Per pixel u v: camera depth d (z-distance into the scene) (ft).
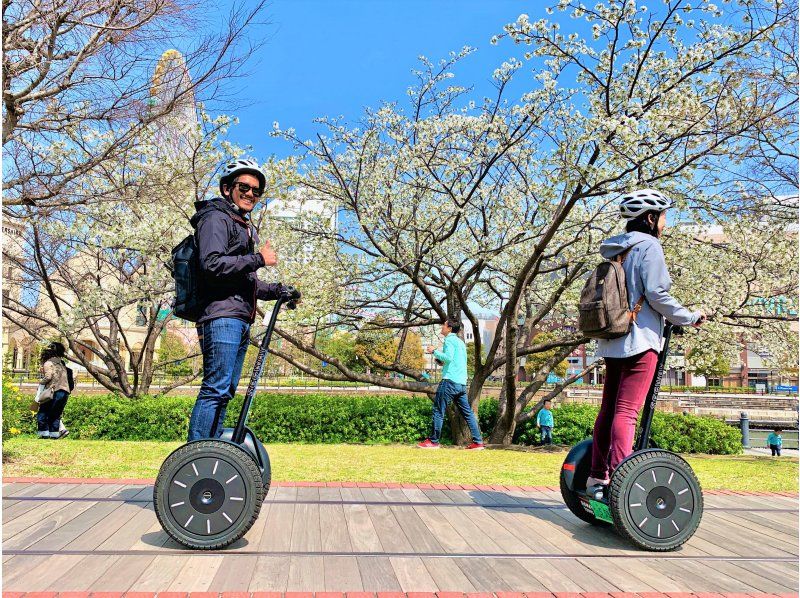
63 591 6.73
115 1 18.28
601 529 10.11
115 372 36.24
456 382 27.50
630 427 9.61
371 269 30.71
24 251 31.73
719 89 20.94
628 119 18.95
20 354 63.52
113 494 11.28
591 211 28.43
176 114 21.50
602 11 19.54
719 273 29.25
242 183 10.09
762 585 7.64
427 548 8.68
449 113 29.99
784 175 25.09
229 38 19.54
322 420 32.37
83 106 19.71
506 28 20.77
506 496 12.30
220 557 8.00
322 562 7.93
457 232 32.19
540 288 36.88
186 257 9.63
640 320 9.76
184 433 30.89
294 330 28.81
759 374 149.89
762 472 17.65
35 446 18.06
